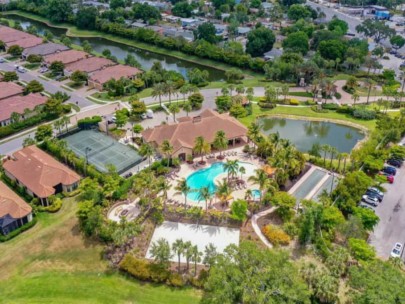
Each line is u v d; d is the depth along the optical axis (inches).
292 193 4507.9
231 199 4343.0
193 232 3919.8
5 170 4722.0
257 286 2854.3
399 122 5816.9
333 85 7062.0
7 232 3860.7
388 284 2770.7
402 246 3708.2
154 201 4131.4
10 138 5629.9
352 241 3484.3
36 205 4232.3
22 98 6471.5
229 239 3828.7
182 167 4960.6
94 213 3782.0
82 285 3302.2
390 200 4397.1
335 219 3784.5
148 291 3265.3
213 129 5393.7
